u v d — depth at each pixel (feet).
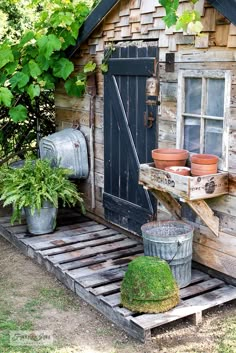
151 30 14.87
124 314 11.93
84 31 17.54
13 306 13.44
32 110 23.12
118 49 16.46
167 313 11.89
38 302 13.66
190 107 13.91
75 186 18.60
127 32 15.90
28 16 30.17
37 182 17.49
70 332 12.07
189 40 13.46
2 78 19.39
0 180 18.28
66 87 18.85
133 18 15.51
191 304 12.36
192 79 13.70
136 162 16.24
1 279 15.24
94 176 19.10
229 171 12.83
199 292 13.09
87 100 18.81
